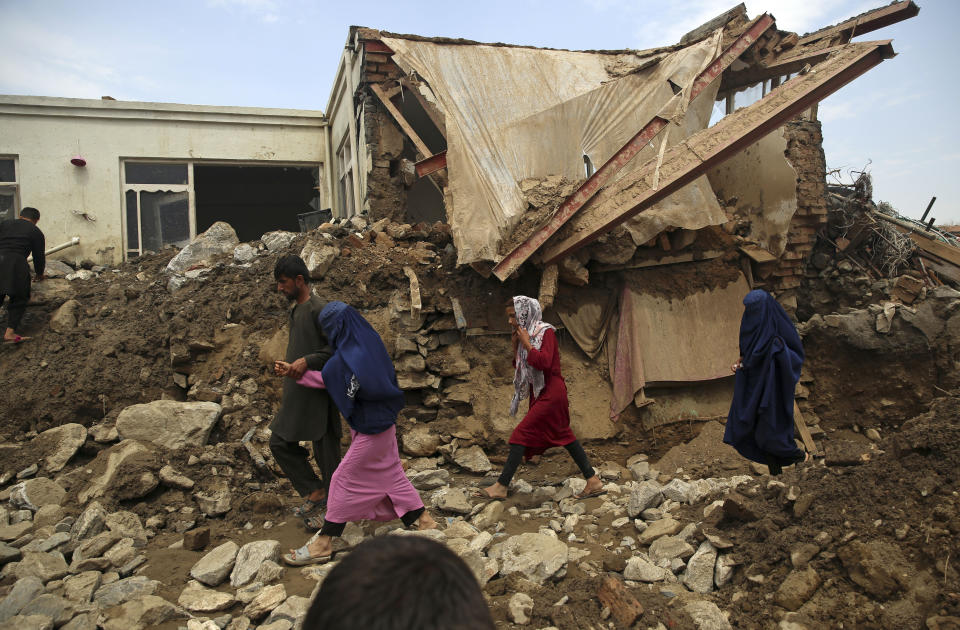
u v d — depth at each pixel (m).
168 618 3.29
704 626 3.20
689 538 4.12
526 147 7.52
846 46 6.51
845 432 7.67
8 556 3.91
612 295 7.48
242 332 6.68
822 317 7.86
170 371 6.48
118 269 9.02
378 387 3.97
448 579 0.80
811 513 3.73
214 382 6.34
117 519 4.45
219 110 12.20
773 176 8.02
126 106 11.54
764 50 8.08
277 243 7.81
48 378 6.29
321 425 4.49
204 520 4.77
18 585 3.46
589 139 7.81
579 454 5.32
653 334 7.30
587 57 8.84
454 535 4.29
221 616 3.34
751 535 3.83
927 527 3.24
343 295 6.82
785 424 4.56
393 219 9.23
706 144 6.37
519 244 6.49
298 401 4.46
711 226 7.84
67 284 7.83
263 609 3.38
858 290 8.85
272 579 3.77
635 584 3.71
